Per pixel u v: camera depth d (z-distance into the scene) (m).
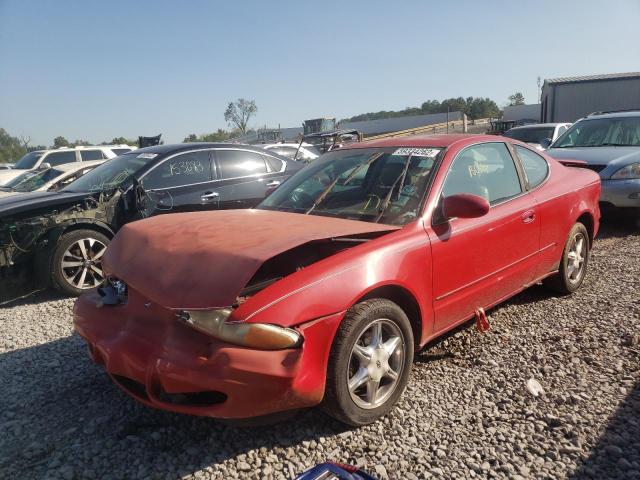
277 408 2.74
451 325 3.79
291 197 4.31
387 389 3.21
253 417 2.84
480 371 3.75
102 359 3.22
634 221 8.61
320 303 2.83
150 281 2.94
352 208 3.87
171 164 6.98
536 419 3.13
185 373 2.66
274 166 7.93
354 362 3.05
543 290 5.30
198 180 7.12
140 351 2.90
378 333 3.12
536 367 3.76
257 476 2.71
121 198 6.36
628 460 2.73
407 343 3.28
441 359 3.96
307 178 4.47
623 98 26.38
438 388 3.53
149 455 2.89
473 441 2.95
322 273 2.93
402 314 3.23
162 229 3.47
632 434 2.94
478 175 4.15
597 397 3.34
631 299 4.99
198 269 2.83
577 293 5.27
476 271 3.87
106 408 3.39
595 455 2.79
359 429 3.09
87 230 6.02
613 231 8.16
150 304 3.00
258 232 3.19
